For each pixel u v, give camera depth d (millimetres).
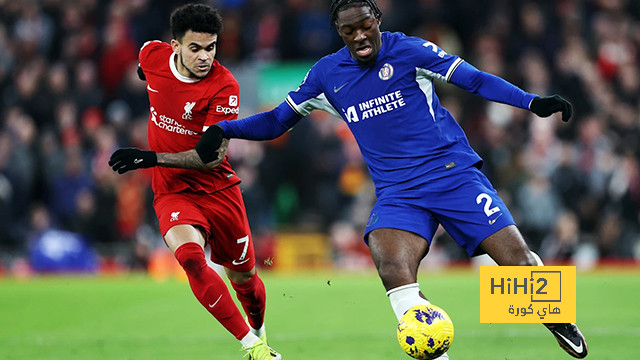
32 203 47812
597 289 33344
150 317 28328
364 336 24109
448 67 17375
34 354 21609
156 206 19500
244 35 55125
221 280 18156
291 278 39781
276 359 18750
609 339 22641
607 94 52469
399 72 17422
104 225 45781
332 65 17938
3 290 34938
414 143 17469
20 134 46812
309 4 54625
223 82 19047
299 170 49531
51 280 39125
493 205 17234
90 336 24719
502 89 17062
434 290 33812
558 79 52406
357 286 35750
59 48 54562
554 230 45781
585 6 56906
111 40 52531
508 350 21234
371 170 17984
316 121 50375
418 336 15594
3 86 51438
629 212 47469
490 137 48562
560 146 48281
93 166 47438
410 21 53156
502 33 54625
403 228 16922
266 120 18359
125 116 49312
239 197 20031
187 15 18156
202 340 23797
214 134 18031
